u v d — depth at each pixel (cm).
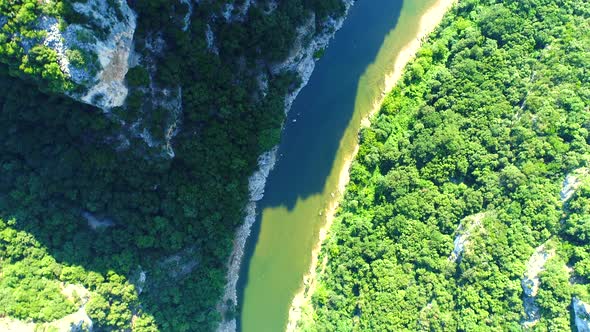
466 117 6341
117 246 5562
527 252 5525
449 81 6506
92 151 5138
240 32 5506
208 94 5609
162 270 5844
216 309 6488
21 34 3931
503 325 5547
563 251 5350
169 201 5678
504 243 5638
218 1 5197
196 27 5166
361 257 6397
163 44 5047
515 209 5684
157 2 4622
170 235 5741
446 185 6197
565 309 5194
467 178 6191
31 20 3881
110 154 5169
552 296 5219
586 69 5878
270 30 5616
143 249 5738
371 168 6694
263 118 6109
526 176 5734
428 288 5934
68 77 4159
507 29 6400
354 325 6309
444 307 5847
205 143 5784
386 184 6366
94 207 5362
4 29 3922
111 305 5406
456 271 5884
